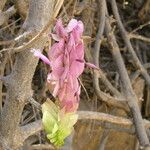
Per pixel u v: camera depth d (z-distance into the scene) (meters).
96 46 0.86
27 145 0.74
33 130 0.57
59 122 0.40
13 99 0.51
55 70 0.39
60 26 0.39
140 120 0.77
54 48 0.39
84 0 0.82
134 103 0.81
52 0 0.47
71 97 0.40
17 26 0.77
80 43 0.39
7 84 0.50
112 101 0.84
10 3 0.77
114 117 0.75
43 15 0.46
